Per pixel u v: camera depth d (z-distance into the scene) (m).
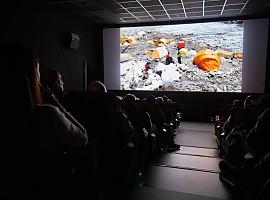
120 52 7.58
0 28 4.11
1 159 1.12
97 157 1.77
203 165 3.09
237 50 6.59
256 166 1.93
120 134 2.08
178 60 7.07
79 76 6.76
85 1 5.09
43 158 1.19
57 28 5.71
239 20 6.49
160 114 3.57
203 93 6.91
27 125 1.09
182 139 4.62
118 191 2.19
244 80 6.59
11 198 1.15
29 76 1.12
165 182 2.52
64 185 1.27
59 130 1.16
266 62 6.39
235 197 2.16
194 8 5.73
